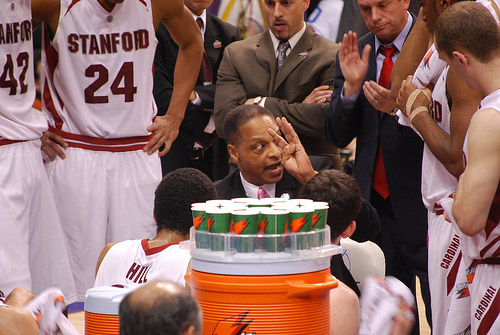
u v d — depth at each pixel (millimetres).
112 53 12961
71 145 13141
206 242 6180
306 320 6004
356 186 9016
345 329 7297
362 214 11445
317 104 15922
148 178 13750
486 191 8414
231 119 12375
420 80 10672
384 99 12508
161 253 9148
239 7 21672
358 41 14680
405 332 7812
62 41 12695
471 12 8680
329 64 16328
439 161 10531
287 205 6473
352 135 14445
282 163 11359
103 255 9516
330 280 6168
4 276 11664
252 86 16688
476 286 9305
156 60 17375
